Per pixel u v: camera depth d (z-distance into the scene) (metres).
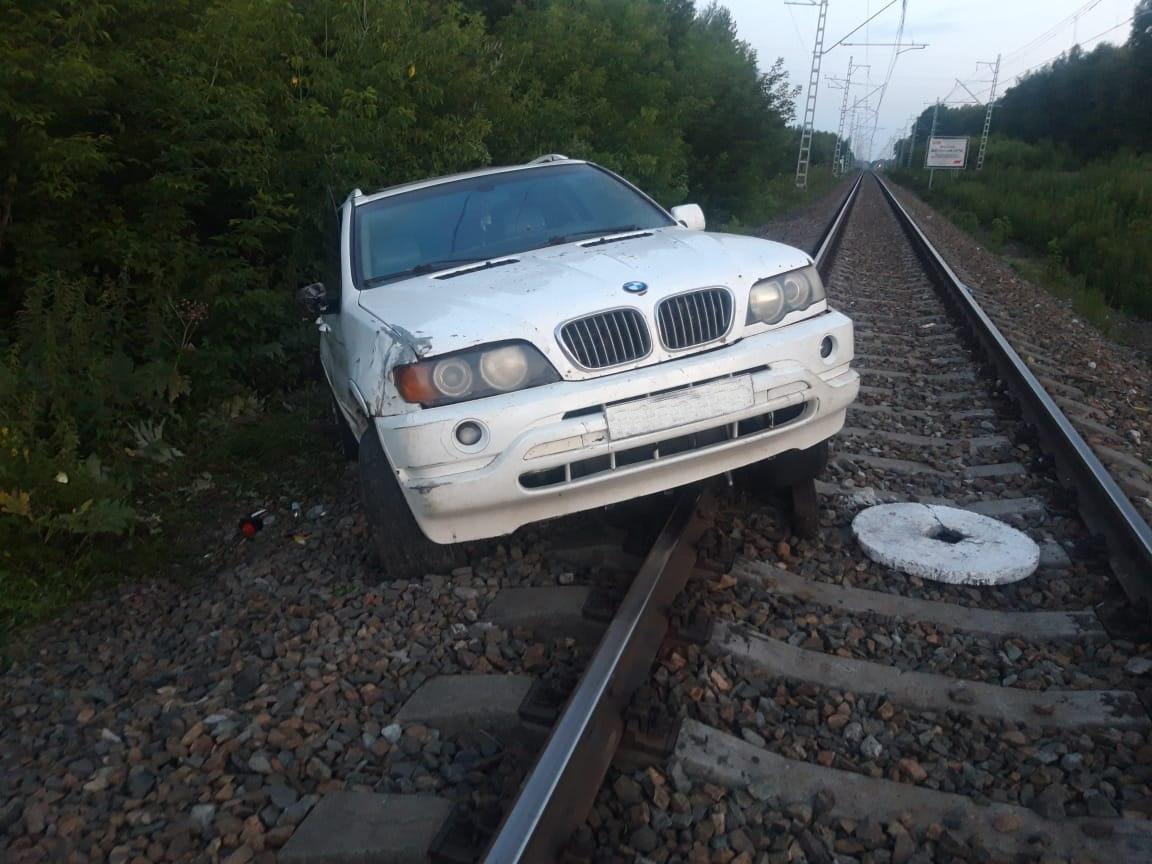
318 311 5.21
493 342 3.63
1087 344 10.36
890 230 24.33
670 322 3.80
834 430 4.27
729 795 2.84
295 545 4.91
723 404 3.77
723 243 4.50
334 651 3.72
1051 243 21.25
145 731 3.38
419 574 4.17
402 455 3.63
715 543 4.16
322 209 8.32
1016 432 5.96
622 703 3.05
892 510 4.65
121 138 7.57
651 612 3.47
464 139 10.07
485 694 3.30
